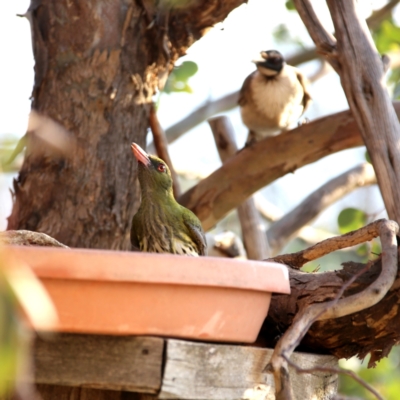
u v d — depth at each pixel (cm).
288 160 1095
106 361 530
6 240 623
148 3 942
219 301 541
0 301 294
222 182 1128
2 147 428
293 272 716
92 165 915
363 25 818
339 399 654
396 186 764
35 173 907
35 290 322
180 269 516
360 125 798
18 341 297
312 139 1077
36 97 942
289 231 1329
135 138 958
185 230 885
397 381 1385
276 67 1636
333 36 856
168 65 979
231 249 1254
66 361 531
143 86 960
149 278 504
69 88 926
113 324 511
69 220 902
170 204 884
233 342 603
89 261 494
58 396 617
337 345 677
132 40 945
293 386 632
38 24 948
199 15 951
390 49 1453
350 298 602
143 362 527
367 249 1112
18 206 909
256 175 1111
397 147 780
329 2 823
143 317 516
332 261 1698
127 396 616
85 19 928
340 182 1346
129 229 947
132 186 952
